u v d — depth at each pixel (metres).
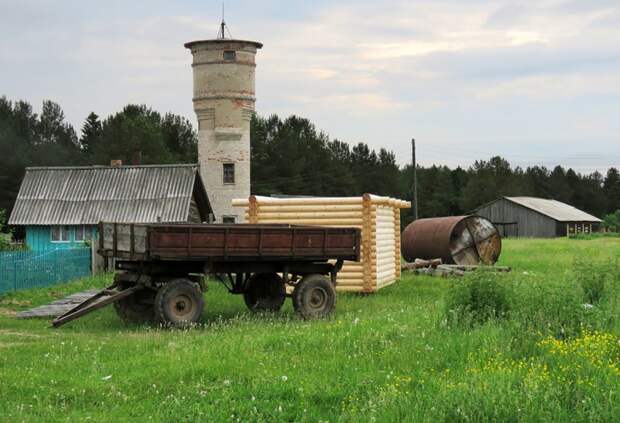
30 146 104.38
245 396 10.70
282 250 19.42
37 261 26.53
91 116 113.94
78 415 10.05
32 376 12.05
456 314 14.62
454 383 10.54
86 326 18.48
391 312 18.98
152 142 94.06
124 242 18.61
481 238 35.69
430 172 129.75
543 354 12.03
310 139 112.81
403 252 38.53
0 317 19.92
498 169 147.50
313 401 10.52
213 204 48.78
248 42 48.78
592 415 9.27
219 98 48.50
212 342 14.72
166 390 11.22
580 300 15.20
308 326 16.69
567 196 144.00
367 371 11.68
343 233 20.27
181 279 18.50
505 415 9.34
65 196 41.72
